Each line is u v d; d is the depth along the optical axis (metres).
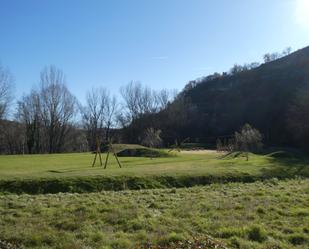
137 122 111.06
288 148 77.81
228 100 127.19
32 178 24.45
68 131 90.25
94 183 24.30
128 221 12.41
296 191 19.14
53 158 48.25
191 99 136.12
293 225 12.11
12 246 10.10
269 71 131.25
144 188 24.41
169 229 11.53
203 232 11.31
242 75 143.00
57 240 10.55
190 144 91.94
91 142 99.00
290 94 107.31
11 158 48.59
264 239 10.71
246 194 18.23
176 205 15.40
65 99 87.81
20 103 84.75
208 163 36.88
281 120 101.00
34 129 84.94
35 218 13.27
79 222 12.38
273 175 28.92
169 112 115.00
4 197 18.73
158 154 51.56
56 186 23.67
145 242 10.23
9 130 87.19
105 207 14.68
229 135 107.69
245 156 46.06
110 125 101.94
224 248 9.69
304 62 122.81
